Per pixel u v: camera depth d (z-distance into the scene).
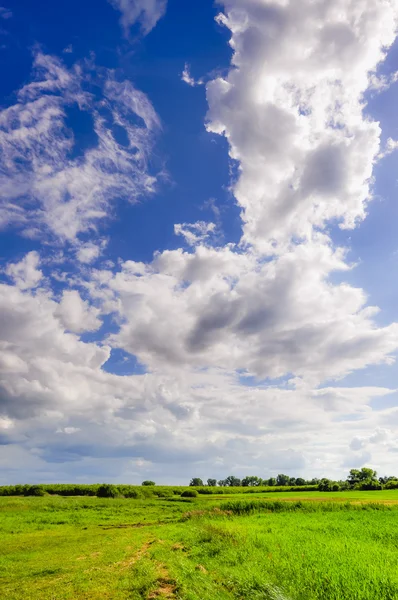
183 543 20.20
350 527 24.61
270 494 90.12
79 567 15.54
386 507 43.38
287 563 13.09
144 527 31.94
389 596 9.92
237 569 13.02
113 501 63.69
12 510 45.34
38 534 28.31
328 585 10.62
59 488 85.31
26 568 16.12
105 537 25.92
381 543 18.58
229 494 94.44
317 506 42.78
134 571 13.73
